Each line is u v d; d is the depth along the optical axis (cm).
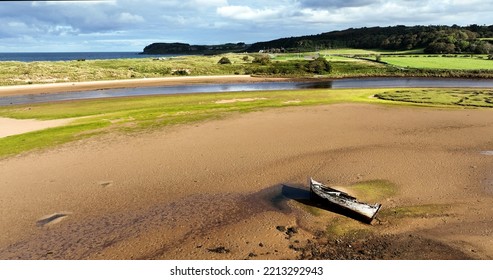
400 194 1672
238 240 1297
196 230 1373
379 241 1283
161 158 2169
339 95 4762
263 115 3381
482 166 2022
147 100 4528
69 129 2872
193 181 1836
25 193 1697
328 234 1334
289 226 1395
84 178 1873
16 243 1299
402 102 4153
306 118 3241
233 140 2531
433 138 2591
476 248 1233
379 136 2644
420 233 1334
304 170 1977
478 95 4706
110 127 2930
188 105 4019
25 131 2827
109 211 1530
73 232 1370
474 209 1520
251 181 1836
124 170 1980
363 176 1889
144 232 1364
